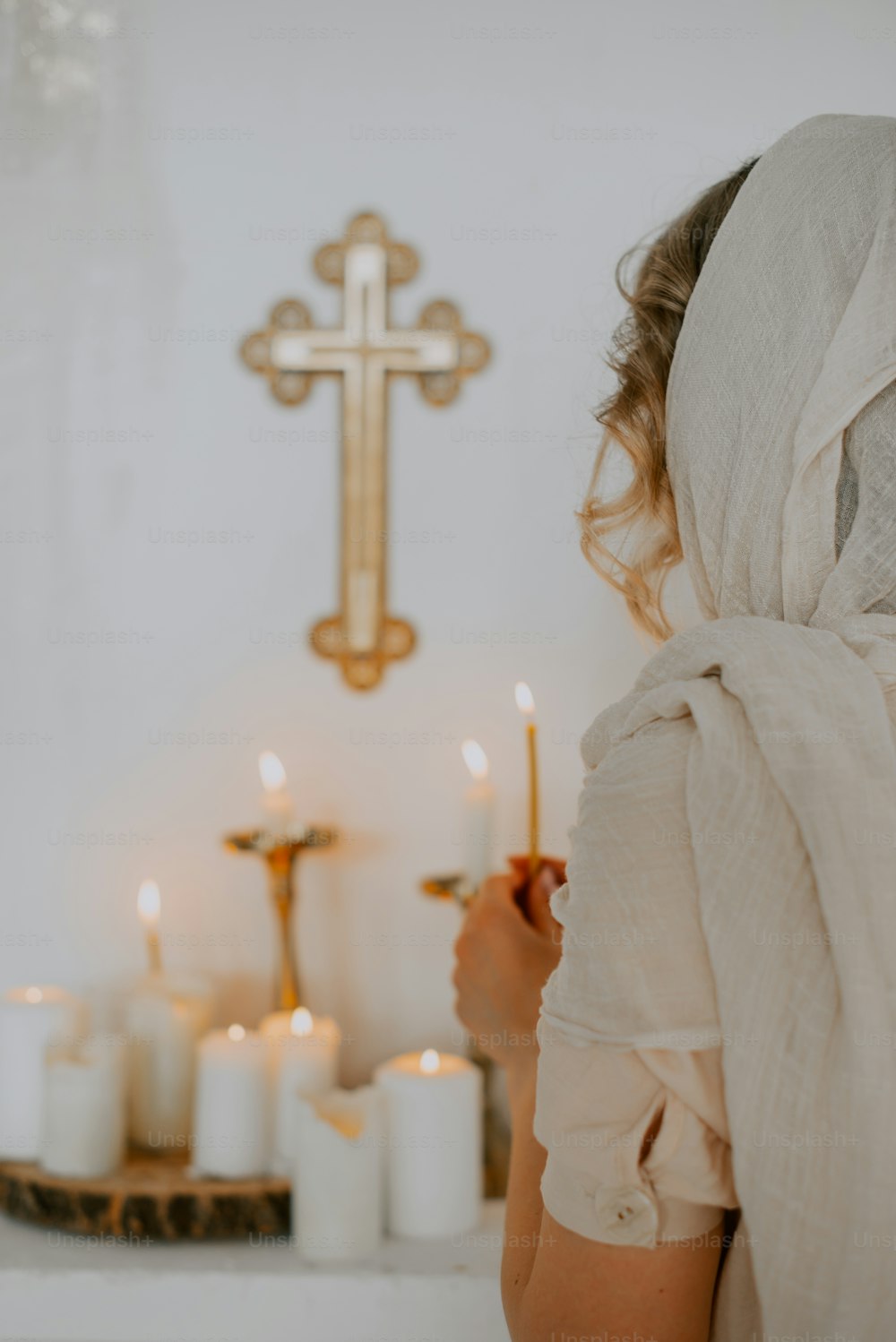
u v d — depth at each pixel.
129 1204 1.18
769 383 0.51
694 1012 0.43
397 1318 1.14
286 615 1.41
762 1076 0.42
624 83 1.39
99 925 1.41
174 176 1.40
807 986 0.42
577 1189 0.45
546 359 1.40
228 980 1.42
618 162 1.39
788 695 0.44
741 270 0.53
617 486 1.35
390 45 1.40
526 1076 0.65
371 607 1.40
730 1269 0.47
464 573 1.41
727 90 1.38
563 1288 0.45
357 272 1.38
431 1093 1.22
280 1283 1.14
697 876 0.44
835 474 0.49
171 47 1.40
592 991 0.44
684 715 0.47
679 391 0.55
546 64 1.39
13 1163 1.29
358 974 1.42
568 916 0.46
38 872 1.41
